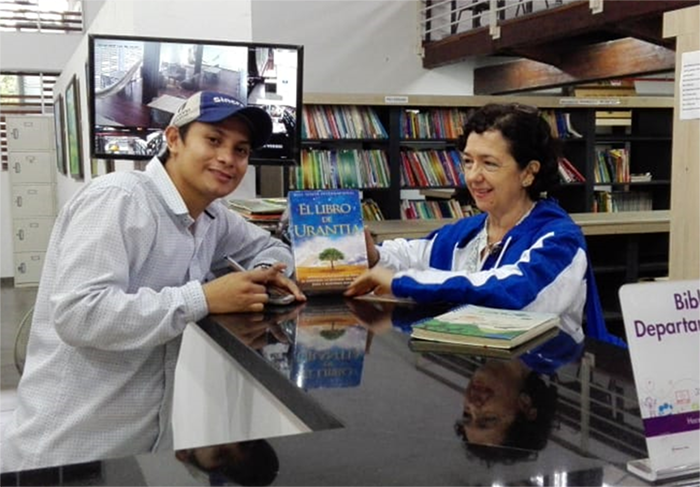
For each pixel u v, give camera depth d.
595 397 1.02
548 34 6.05
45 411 1.61
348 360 1.23
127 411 1.63
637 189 6.49
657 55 6.00
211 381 1.75
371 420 0.93
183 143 1.61
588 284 1.75
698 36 2.52
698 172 2.58
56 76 9.66
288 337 1.39
